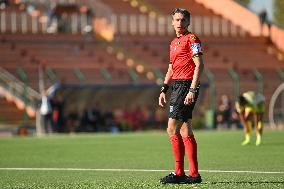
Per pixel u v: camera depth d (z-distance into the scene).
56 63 141.50
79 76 129.75
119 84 112.88
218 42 163.50
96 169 45.94
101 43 151.38
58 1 160.38
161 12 169.50
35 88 127.06
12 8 159.62
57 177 40.22
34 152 64.19
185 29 34.28
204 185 32.88
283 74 145.25
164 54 152.25
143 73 139.38
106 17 162.62
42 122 107.12
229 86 136.50
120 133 107.31
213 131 110.94
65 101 110.56
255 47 163.12
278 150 63.78
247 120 72.56
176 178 34.03
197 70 33.47
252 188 31.58
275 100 131.75
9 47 144.12
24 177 40.41
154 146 71.88
